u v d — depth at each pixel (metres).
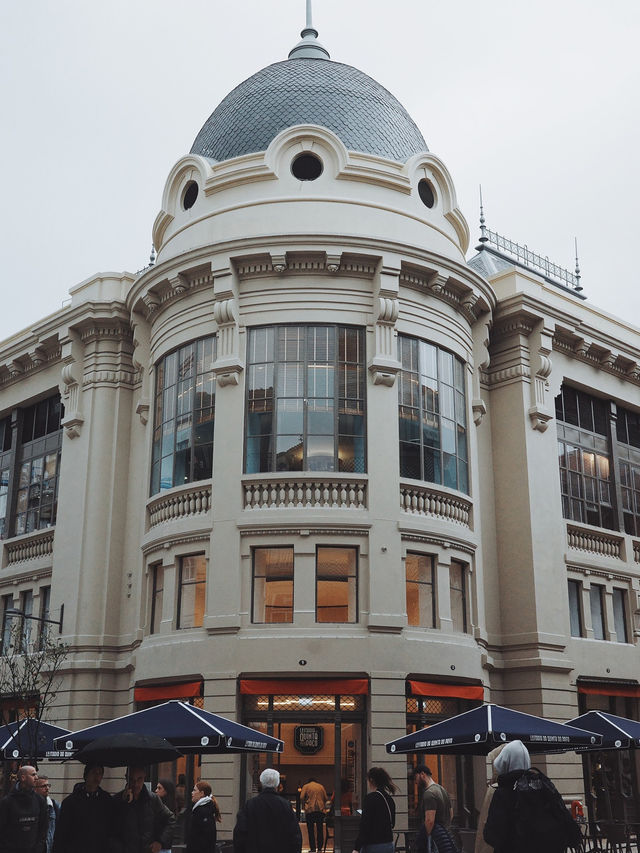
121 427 26.86
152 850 11.60
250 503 22.69
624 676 27.50
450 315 25.38
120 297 27.75
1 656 25.52
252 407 23.45
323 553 22.48
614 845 19.81
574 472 28.53
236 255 23.84
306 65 28.27
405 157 27.19
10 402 31.52
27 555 29.33
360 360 23.80
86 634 25.12
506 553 25.98
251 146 26.55
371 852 11.86
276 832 10.59
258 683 21.44
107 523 26.08
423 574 23.30
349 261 24.00
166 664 22.59
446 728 16.66
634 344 30.95
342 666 21.38
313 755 21.50
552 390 27.66
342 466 23.03
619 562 28.72
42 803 11.33
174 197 27.06
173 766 22.73
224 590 22.14
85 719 24.45
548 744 18.20
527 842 7.65
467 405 25.75
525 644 24.97
